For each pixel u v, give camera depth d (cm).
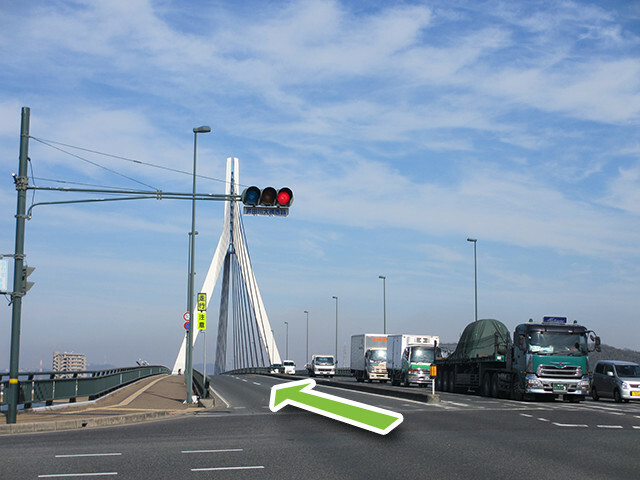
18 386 1823
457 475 988
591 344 2788
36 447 1295
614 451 1243
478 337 3372
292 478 962
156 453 1207
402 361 4484
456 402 2597
